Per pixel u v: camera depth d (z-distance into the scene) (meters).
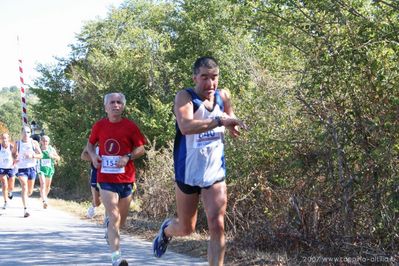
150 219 14.88
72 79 30.00
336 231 9.26
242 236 10.84
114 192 8.64
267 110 11.36
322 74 9.25
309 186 9.89
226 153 11.48
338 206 9.36
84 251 10.27
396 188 8.38
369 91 9.00
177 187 6.68
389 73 8.81
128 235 12.78
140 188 17.66
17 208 18.47
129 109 24.94
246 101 11.88
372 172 8.78
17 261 9.27
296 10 10.87
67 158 28.28
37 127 31.31
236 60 19.50
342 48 9.09
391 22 9.05
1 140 17.58
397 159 8.60
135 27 29.19
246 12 12.06
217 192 6.41
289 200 10.06
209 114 6.43
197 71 6.45
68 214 16.97
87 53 32.31
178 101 6.40
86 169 26.72
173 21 28.48
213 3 25.62
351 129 9.11
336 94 9.29
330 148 9.52
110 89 26.31
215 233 6.27
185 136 6.50
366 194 8.98
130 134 8.79
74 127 29.11
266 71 12.67
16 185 32.75
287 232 10.03
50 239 11.70
